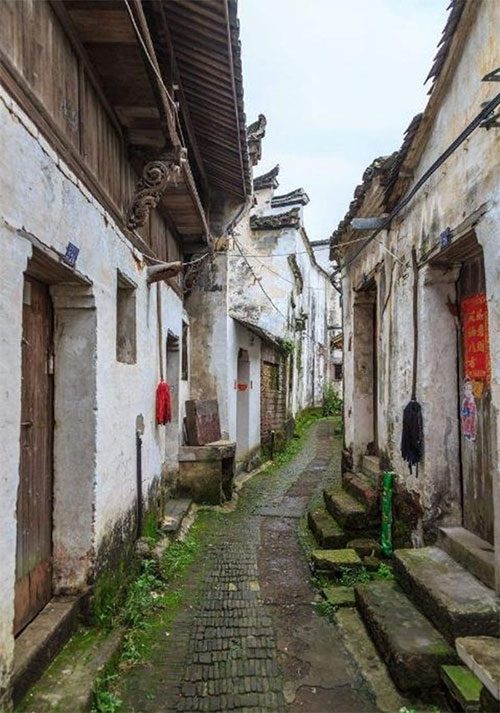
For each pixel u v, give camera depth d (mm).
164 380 6406
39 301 3406
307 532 6637
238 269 14000
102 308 3795
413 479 4906
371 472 6637
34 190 2658
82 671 2949
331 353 30031
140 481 4988
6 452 2357
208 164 7336
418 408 4703
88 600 3514
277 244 14070
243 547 6031
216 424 8586
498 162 3277
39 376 3387
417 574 3861
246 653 3633
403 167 4898
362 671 3385
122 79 3777
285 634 3930
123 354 4926
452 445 4586
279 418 14750
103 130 3984
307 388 22359
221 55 4484
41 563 3352
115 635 3475
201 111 5664
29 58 2684
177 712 2967
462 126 3848
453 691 2920
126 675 3285
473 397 4305
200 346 8789
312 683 3281
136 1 2947
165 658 3535
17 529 3014
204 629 3979
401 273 5340
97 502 3617
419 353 4758
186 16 4051
